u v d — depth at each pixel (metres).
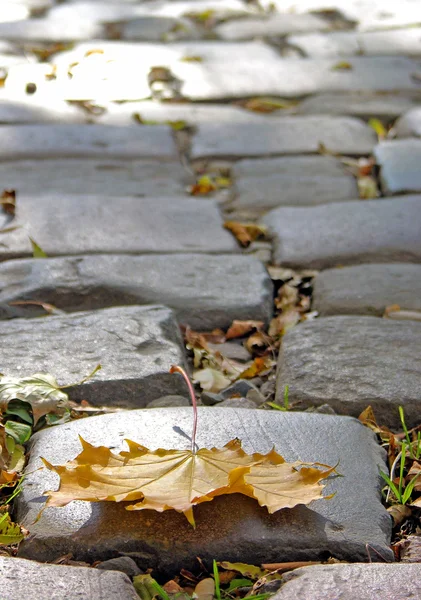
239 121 1.93
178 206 1.67
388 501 1.22
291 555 1.17
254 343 1.43
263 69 2.11
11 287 1.47
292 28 2.35
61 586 1.13
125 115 1.94
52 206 1.64
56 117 1.92
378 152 1.81
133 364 1.35
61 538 1.17
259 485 1.18
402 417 1.28
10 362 1.35
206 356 1.40
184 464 1.19
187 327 1.44
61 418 1.30
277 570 1.16
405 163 1.77
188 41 2.26
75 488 1.17
